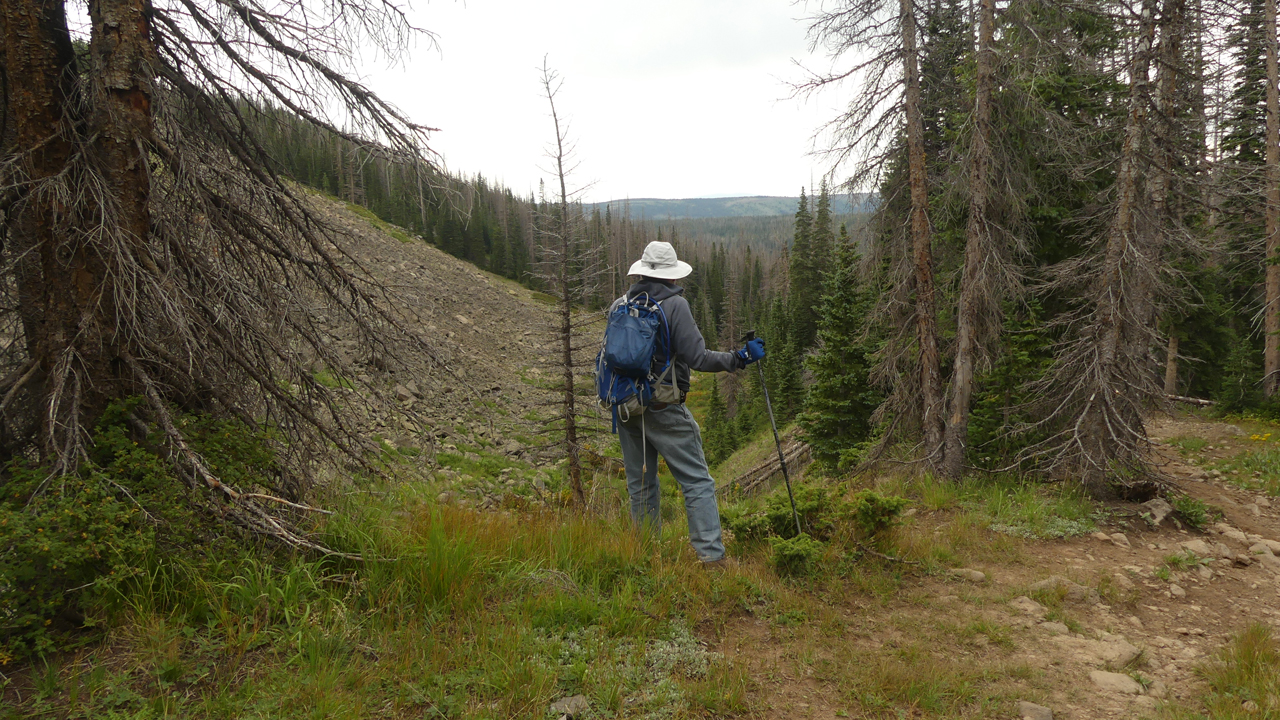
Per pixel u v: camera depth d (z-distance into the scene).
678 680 2.76
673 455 3.95
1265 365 15.04
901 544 4.80
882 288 9.72
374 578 3.20
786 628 3.45
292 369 4.05
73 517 2.70
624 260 100.88
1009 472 7.95
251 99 3.96
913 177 8.68
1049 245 10.13
